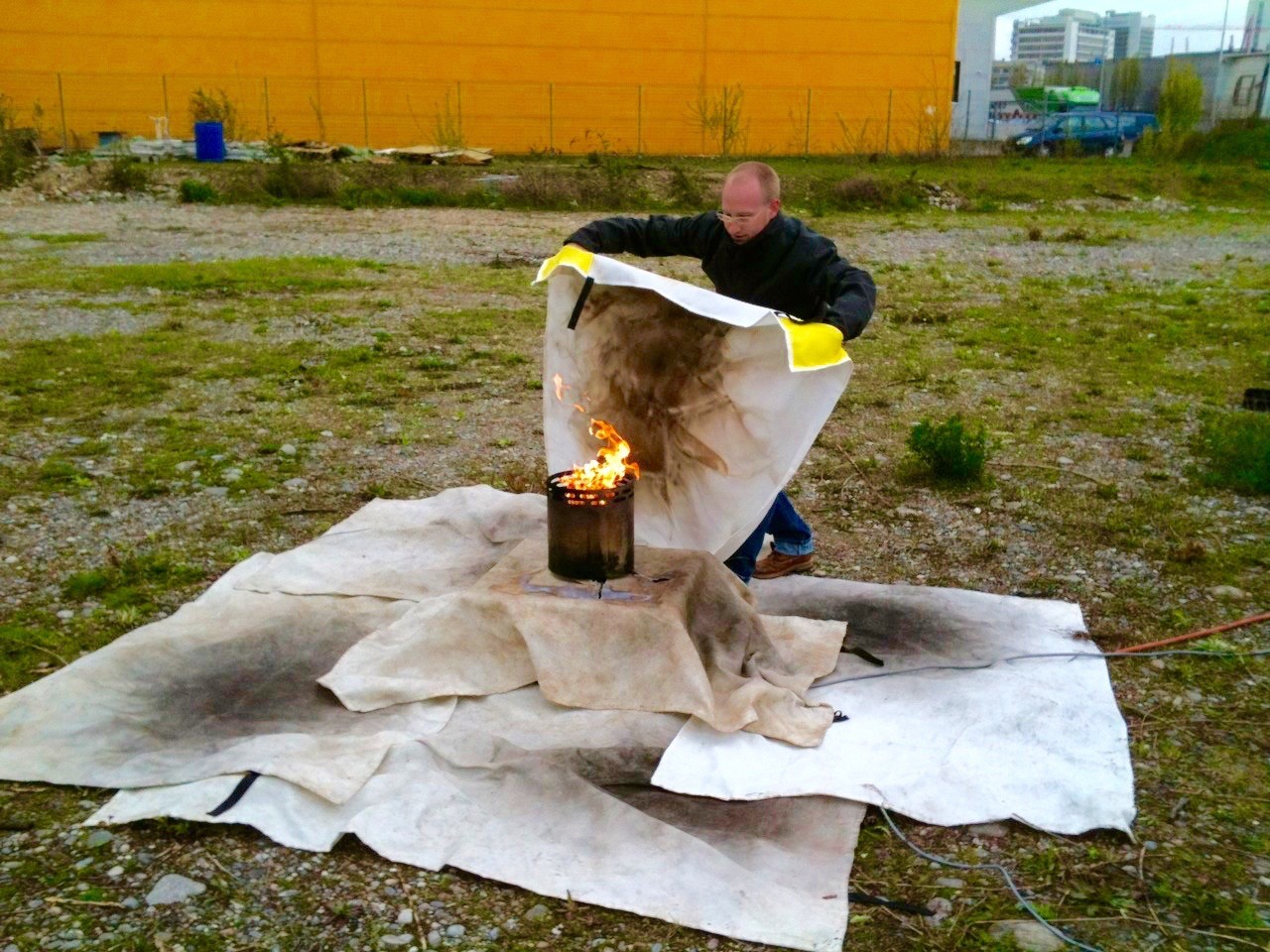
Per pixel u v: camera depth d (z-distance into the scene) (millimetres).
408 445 6832
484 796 3252
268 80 31609
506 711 3688
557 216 20625
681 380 4062
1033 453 6930
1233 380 8961
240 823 3109
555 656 3707
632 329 4070
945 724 3664
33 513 5523
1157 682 4062
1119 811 3240
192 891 2893
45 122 30766
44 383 7961
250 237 16516
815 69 34156
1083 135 35750
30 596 4598
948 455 6301
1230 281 14570
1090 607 4711
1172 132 33125
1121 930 2826
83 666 3857
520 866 2971
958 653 4180
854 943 2777
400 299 11828
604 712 3650
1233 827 3230
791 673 3914
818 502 6012
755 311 3611
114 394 7785
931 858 3086
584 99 33312
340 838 3102
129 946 2707
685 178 22953
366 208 20859
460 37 32281
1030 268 15758
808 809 3242
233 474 6188
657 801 3279
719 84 33781
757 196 3896
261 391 7957
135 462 6344
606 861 2988
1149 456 6840
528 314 11195
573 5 32531
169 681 3834
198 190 20719
